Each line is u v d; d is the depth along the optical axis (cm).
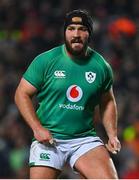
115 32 4300
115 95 3828
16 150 3194
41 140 1686
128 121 3516
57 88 1728
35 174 1730
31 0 4609
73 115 1741
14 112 3591
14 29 4478
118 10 4531
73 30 1719
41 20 4456
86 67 1747
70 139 1747
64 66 1734
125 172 2998
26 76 1741
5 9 4566
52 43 4234
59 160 1747
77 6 4547
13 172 3094
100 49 4159
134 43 4291
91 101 1756
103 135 3322
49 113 1745
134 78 4012
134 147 3164
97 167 1695
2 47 4169
